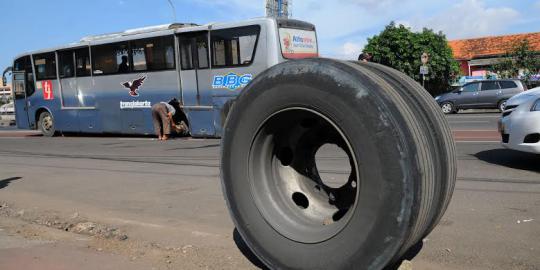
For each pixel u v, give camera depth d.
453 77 38.94
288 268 3.42
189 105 15.00
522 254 4.18
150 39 15.66
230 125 3.73
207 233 5.06
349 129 3.08
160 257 4.35
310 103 3.27
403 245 2.95
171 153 11.72
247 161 3.65
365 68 3.44
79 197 6.99
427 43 37.62
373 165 2.98
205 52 14.57
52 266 4.15
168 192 7.17
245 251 4.47
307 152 3.78
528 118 7.48
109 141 15.51
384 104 2.96
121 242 4.82
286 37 13.79
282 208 3.61
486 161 8.73
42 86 18.81
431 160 3.09
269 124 3.54
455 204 5.85
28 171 9.64
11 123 32.22
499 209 5.59
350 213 3.22
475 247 4.38
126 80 16.31
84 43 17.30
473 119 19.12
